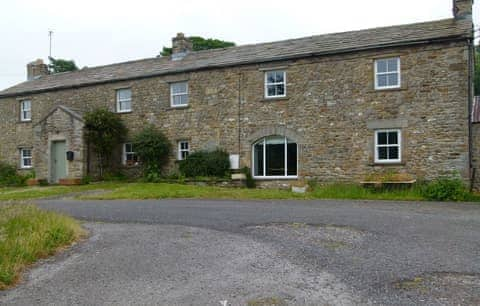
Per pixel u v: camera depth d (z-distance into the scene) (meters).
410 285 5.02
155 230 8.41
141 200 14.30
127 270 5.78
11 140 25.58
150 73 21.36
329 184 17.11
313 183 17.39
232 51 21.08
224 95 19.55
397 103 16.23
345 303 4.51
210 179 18.61
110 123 21.42
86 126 21.39
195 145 20.14
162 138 20.69
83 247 7.07
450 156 15.37
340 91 17.23
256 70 18.91
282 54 18.48
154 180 20.14
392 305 4.45
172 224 9.16
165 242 7.29
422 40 15.72
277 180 18.25
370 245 6.91
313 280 5.22
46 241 6.85
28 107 25.44
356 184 16.53
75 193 17.05
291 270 5.61
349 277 5.32
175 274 5.55
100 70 24.77
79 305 4.62
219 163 18.97
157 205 12.64
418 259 6.07
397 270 5.57
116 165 22.22
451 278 5.26
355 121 16.94
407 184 15.34
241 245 6.98
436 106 15.63
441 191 14.00
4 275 5.31
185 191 15.95
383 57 16.55
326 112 17.47
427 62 15.82
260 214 10.36
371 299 4.61
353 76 17.03
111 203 13.46
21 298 4.85
